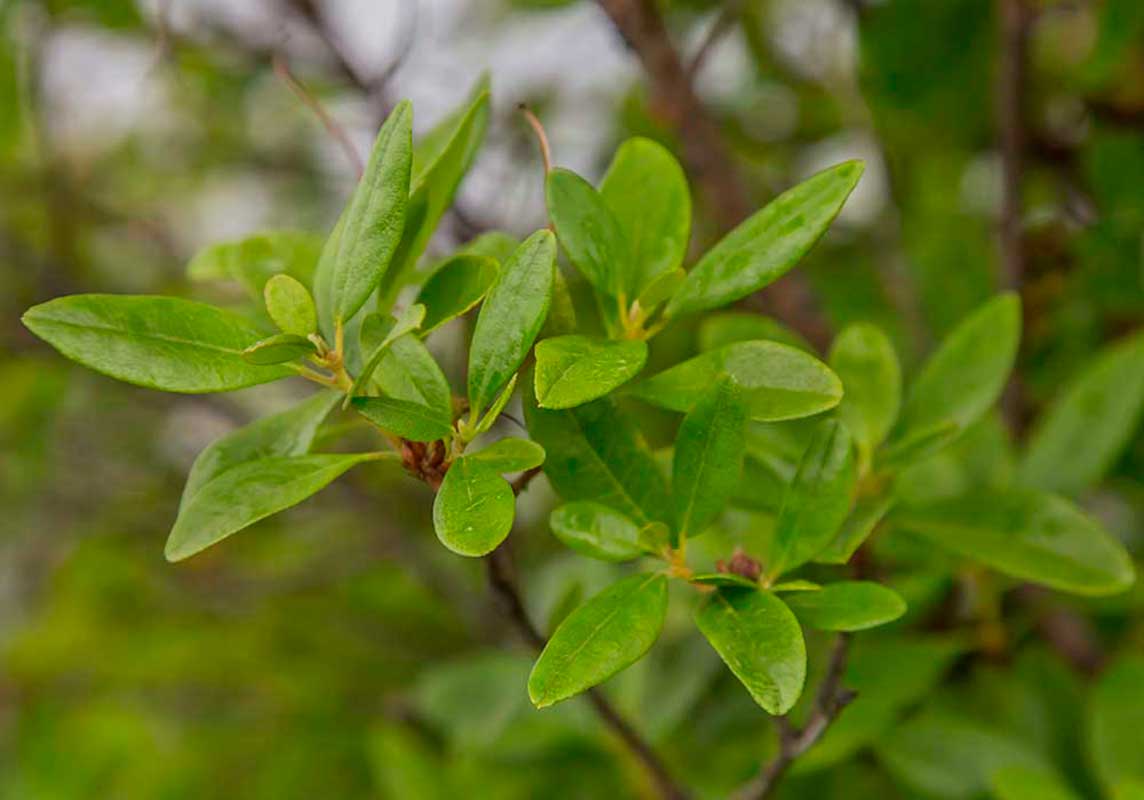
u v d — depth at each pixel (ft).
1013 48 2.09
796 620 1.37
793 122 2.83
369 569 3.01
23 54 2.51
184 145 3.22
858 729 1.69
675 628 1.99
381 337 1.39
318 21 2.16
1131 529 2.49
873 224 2.67
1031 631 2.00
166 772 3.04
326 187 3.09
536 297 1.35
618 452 1.44
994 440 1.78
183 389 1.36
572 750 2.01
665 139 2.56
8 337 2.83
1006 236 2.17
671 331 2.34
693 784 1.90
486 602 2.54
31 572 3.51
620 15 1.94
